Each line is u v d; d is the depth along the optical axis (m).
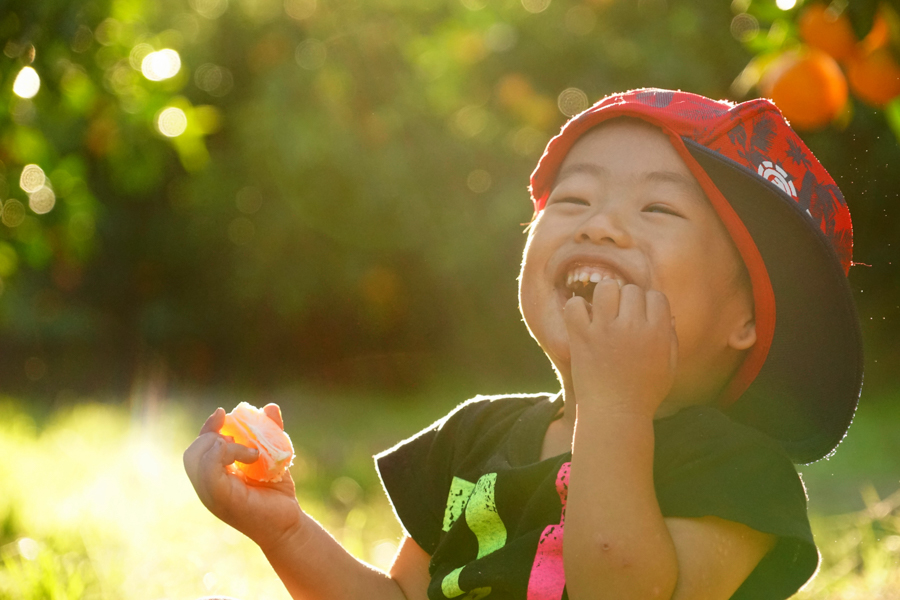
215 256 13.14
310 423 9.41
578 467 1.45
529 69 10.78
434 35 9.29
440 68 9.34
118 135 5.08
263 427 1.79
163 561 3.39
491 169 11.05
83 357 13.36
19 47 3.61
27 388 12.50
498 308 12.22
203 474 1.71
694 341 1.63
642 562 1.40
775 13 2.61
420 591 1.87
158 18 10.47
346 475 6.13
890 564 3.33
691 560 1.46
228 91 11.88
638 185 1.64
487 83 10.83
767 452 1.57
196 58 11.12
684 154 1.64
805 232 1.65
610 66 10.48
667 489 1.52
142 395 11.89
